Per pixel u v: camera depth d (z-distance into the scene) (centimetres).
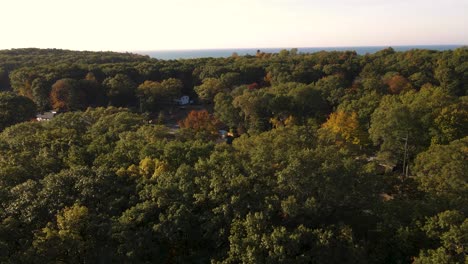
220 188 3481
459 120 5856
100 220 3344
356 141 6569
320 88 9069
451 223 3177
